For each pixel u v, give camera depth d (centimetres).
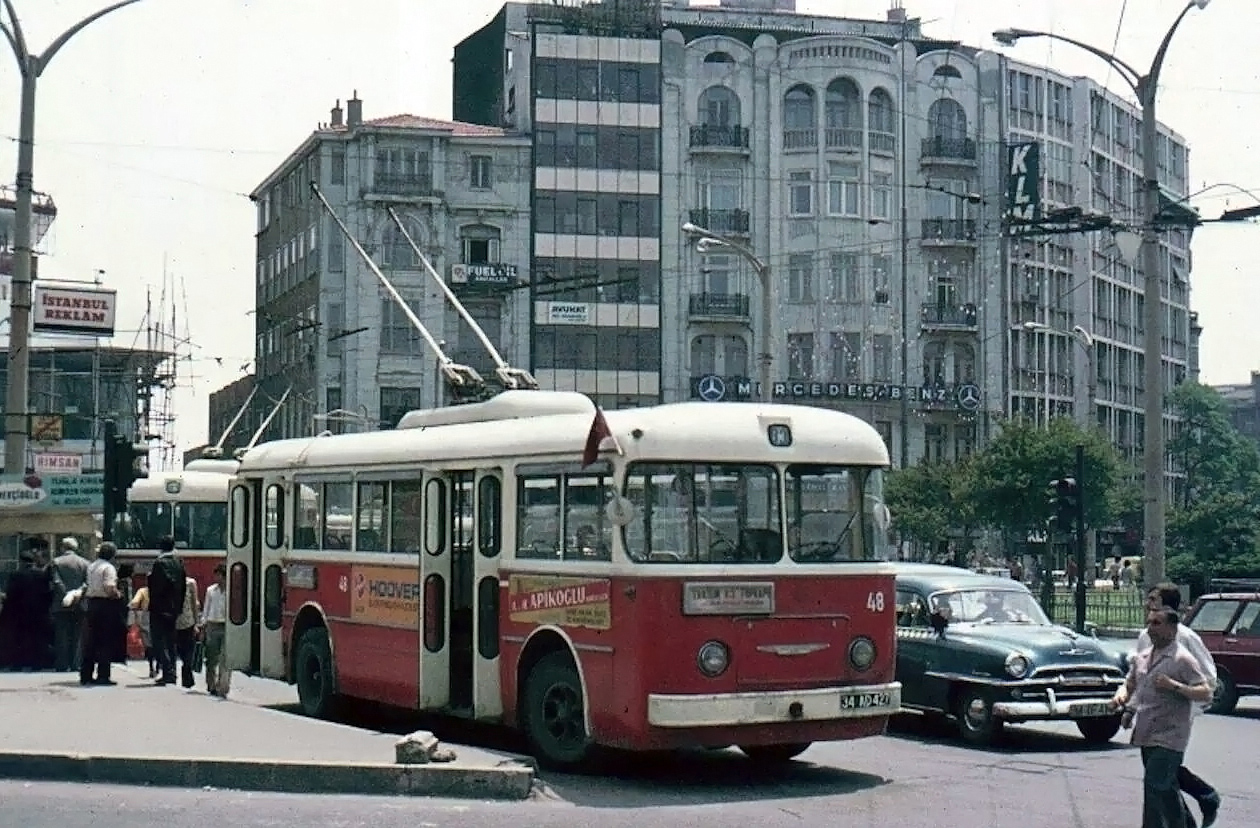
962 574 1772
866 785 1292
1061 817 1140
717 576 1236
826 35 6912
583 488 1295
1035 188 6975
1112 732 1612
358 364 6550
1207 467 9044
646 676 1209
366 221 6594
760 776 1331
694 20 7075
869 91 6931
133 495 2939
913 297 6969
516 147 6694
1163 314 9369
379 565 1580
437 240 6600
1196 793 1023
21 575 2141
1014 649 1583
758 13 7131
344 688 1641
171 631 1958
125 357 6116
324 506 1706
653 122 6781
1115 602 3806
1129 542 5869
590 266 6700
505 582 1384
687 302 6788
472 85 7700
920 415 6906
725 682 1227
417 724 1695
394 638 1546
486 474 1430
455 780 1186
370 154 6606
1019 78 7381
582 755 1288
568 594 1297
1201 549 4303
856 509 1322
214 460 3119
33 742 1316
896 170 6988
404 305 1941
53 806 1114
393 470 1571
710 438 1259
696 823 1088
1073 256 7794
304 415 6800
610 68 6781
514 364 6619
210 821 1060
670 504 1245
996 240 7112
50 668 2142
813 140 6888
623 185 6750
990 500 5353
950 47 7169
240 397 8225
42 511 2645
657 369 6712
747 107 6906
